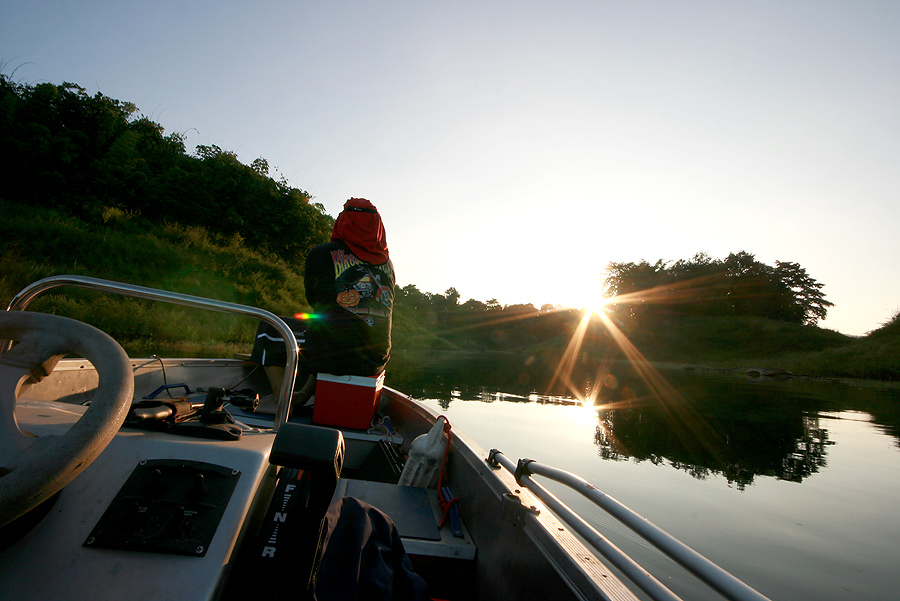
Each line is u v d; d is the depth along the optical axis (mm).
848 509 4582
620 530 3732
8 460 725
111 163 18703
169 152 23344
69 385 2133
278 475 1130
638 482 5105
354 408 2602
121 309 12070
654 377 28016
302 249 26688
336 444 858
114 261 14875
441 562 1690
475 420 7980
